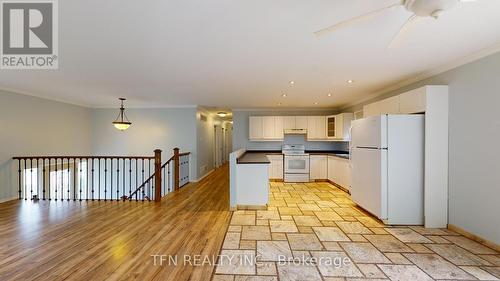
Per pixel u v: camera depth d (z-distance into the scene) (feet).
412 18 5.32
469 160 9.85
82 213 13.42
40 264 7.99
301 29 7.09
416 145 11.50
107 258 8.43
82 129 21.99
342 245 9.56
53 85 14.30
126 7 5.87
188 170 22.91
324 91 16.08
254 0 5.57
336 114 24.14
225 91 16.07
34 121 17.39
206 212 13.74
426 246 9.37
